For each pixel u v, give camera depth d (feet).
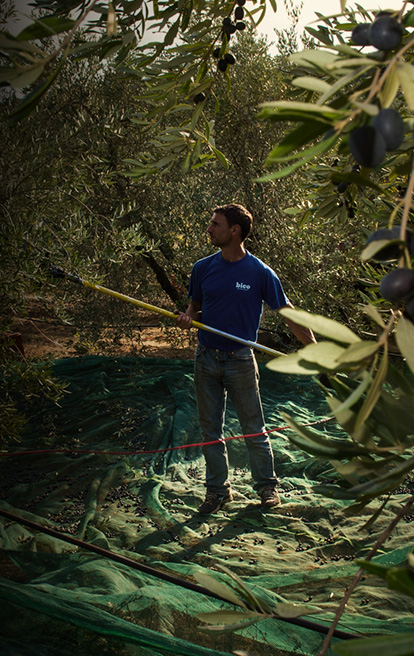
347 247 18.48
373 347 2.13
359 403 2.76
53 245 9.43
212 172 21.80
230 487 13.14
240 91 21.25
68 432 17.03
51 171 9.48
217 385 12.50
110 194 19.51
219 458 12.71
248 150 21.62
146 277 22.53
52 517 12.71
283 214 19.88
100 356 21.72
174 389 19.02
